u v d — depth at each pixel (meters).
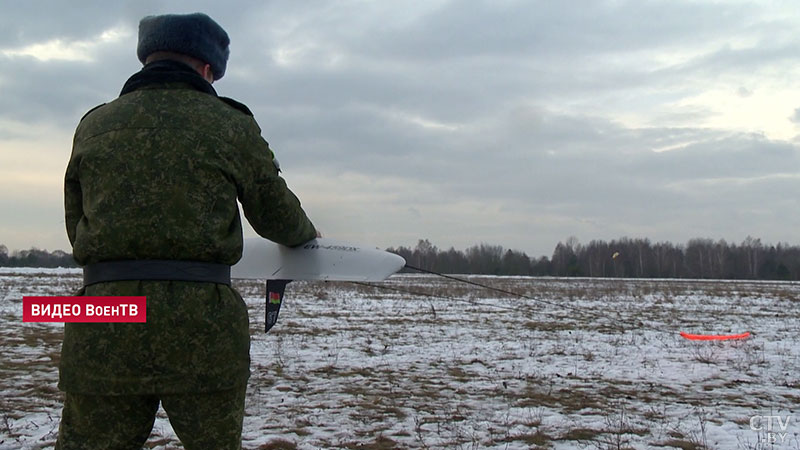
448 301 19.08
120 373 1.83
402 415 5.41
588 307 17.97
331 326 11.81
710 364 8.37
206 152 1.94
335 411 5.49
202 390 1.87
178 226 1.87
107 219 1.87
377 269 2.88
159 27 2.14
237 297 2.02
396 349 9.19
